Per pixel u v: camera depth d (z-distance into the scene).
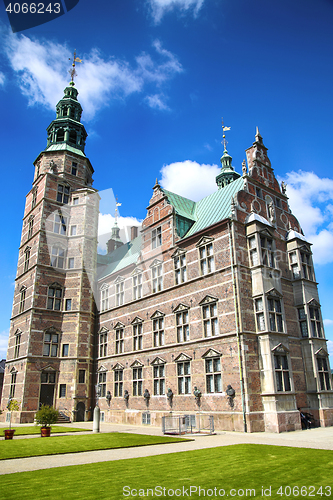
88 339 32.09
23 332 31.64
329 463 9.06
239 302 20.66
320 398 21.80
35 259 32.78
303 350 23.17
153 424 24.52
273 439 15.22
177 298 25.00
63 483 7.64
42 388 29.83
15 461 10.88
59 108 40.69
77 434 18.73
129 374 28.05
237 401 19.34
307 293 24.17
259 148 27.34
